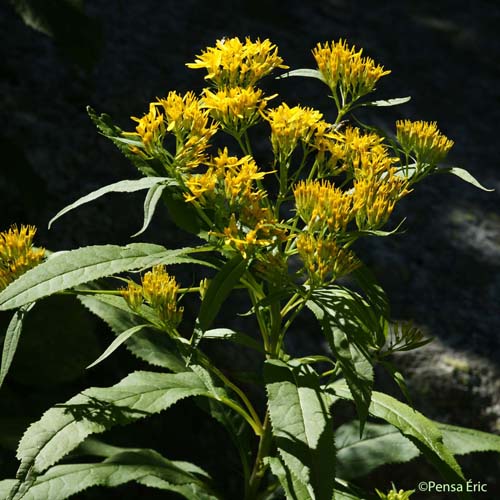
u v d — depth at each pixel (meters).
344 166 2.60
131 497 3.74
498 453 4.28
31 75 5.20
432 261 5.05
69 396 3.81
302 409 2.30
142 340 3.08
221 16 6.55
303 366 2.44
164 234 4.61
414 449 3.38
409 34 7.48
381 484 4.08
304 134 2.57
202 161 2.40
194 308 4.25
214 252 4.45
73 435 2.40
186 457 3.89
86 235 4.45
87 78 5.32
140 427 3.84
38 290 2.21
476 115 6.62
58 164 4.71
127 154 2.60
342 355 2.32
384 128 5.91
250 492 3.13
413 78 6.80
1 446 3.49
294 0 7.29
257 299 2.80
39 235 4.36
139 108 5.30
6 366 2.36
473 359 4.51
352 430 3.50
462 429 3.33
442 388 4.34
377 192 2.39
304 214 2.40
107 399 2.56
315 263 2.40
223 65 2.59
